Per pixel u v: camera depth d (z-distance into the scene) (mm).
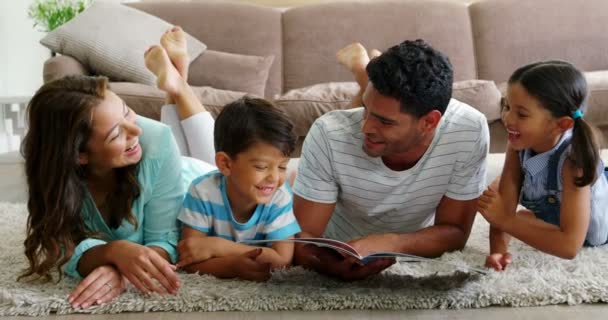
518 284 1360
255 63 3219
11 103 3338
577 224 1474
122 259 1340
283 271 1466
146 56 2086
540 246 1523
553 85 1448
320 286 1387
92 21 3057
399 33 3357
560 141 1522
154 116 2695
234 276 1447
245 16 3424
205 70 3168
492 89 2742
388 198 1553
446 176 1532
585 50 3305
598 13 3338
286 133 1399
